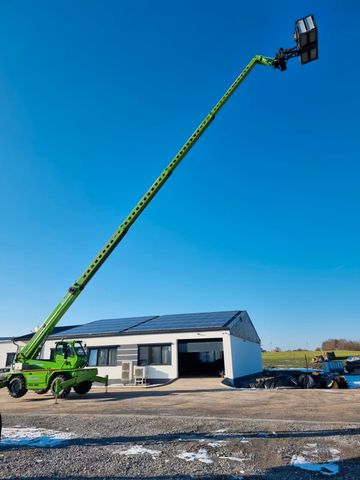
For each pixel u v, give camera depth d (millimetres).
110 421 9250
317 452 5957
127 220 14547
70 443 6809
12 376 16094
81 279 15008
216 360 28453
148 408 11781
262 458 5699
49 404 13648
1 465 5391
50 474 4996
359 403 11906
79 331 26000
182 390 17875
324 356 35500
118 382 22547
